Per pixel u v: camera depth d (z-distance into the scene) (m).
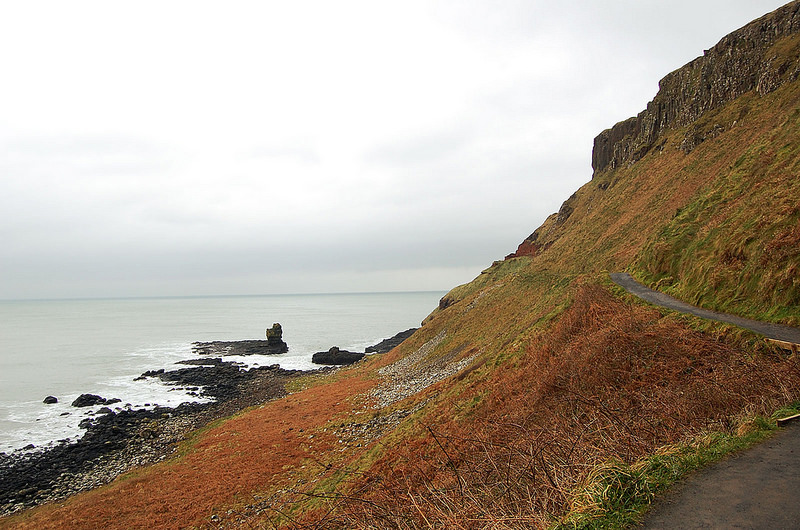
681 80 65.50
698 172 43.44
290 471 24.25
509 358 23.92
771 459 5.87
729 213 21.41
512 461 7.02
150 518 21.12
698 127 53.34
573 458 6.48
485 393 21.09
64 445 36.22
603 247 47.09
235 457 27.84
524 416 14.31
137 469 29.91
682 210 29.11
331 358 74.12
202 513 20.83
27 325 172.88
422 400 29.61
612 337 16.84
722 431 7.44
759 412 8.11
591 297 23.41
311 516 14.78
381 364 57.94
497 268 76.19
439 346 49.00
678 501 4.94
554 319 24.83
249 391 53.88
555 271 51.28
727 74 55.34
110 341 111.12
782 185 18.50
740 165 25.98
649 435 7.57
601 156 88.88
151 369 71.19
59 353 90.00
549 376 17.00
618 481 5.30
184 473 26.47
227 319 196.88
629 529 4.47
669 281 23.02
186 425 40.25
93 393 54.50
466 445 11.25
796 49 46.09
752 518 4.45
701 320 15.96
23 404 49.59
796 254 14.68
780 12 51.50
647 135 69.88
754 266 16.42
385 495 7.24
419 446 18.20
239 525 18.30
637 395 11.71
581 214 73.69
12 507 25.83
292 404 41.62
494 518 5.07
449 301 76.56
